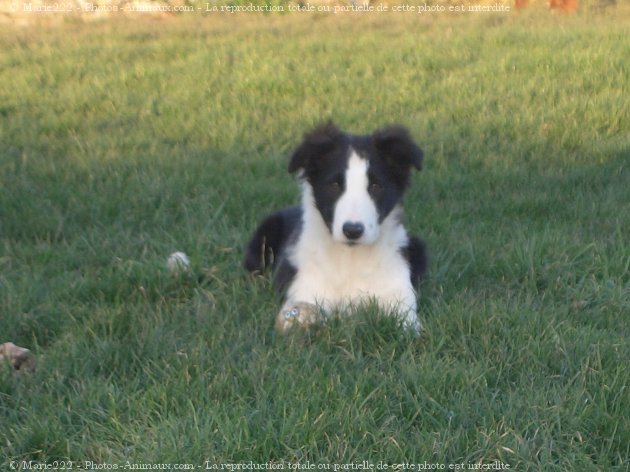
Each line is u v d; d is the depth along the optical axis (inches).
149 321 133.3
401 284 136.7
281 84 217.0
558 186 168.9
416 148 135.3
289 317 132.5
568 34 260.4
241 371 126.5
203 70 231.9
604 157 178.5
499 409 123.3
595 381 125.6
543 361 128.6
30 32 294.7
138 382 125.6
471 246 147.9
